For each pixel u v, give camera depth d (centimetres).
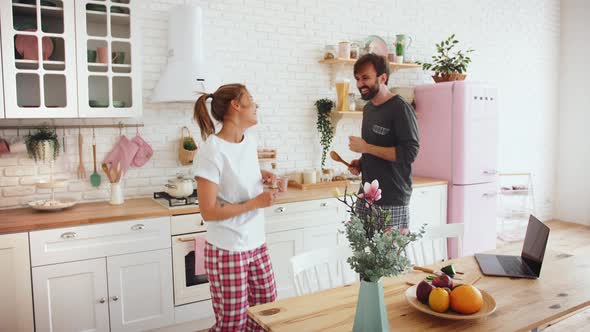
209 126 215
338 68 418
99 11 299
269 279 227
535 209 612
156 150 352
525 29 580
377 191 143
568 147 616
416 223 412
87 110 298
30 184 313
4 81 274
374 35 448
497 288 184
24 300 261
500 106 565
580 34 594
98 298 279
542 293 178
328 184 398
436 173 446
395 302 170
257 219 221
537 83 599
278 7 395
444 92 431
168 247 298
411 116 268
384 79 273
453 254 424
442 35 506
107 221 278
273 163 395
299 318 158
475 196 434
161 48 347
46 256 264
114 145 337
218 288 213
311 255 200
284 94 404
